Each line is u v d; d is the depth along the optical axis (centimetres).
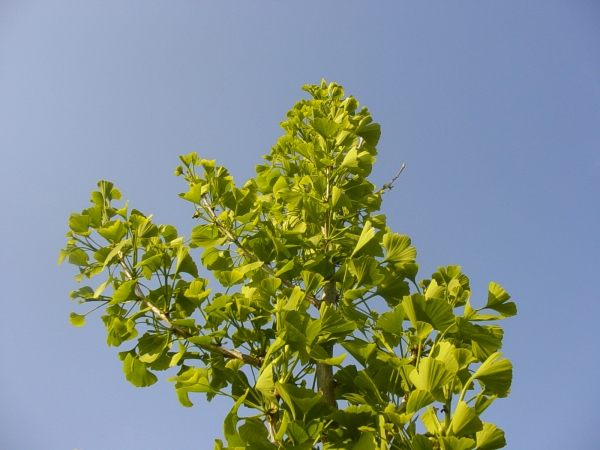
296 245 104
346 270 96
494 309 86
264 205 111
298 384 92
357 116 137
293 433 74
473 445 64
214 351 87
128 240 96
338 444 78
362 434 73
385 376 85
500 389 73
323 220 111
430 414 72
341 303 97
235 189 106
